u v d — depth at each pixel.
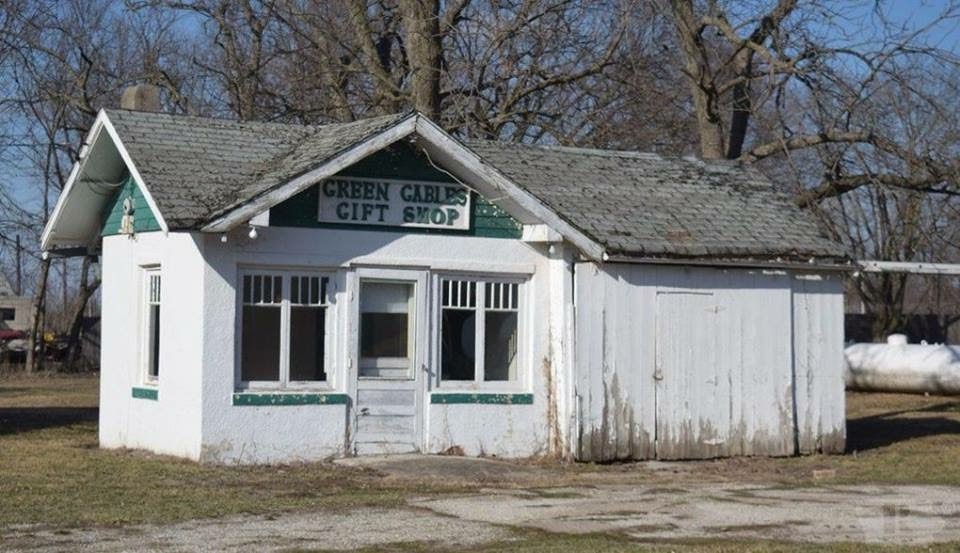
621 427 18.25
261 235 16.67
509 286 18.42
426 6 27.05
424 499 14.09
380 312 17.61
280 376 16.89
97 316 56.56
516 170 19.67
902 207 38.59
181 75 35.59
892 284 45.84
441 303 17.92
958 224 35.84
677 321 18.70
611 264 18.22
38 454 17.72
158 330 18.14
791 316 19.53
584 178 20.02
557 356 18.31
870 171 25.44
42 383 39.81
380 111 28.17
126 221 18.62
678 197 20.14
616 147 29.62
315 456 16.95
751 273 19.25
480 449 17.94
